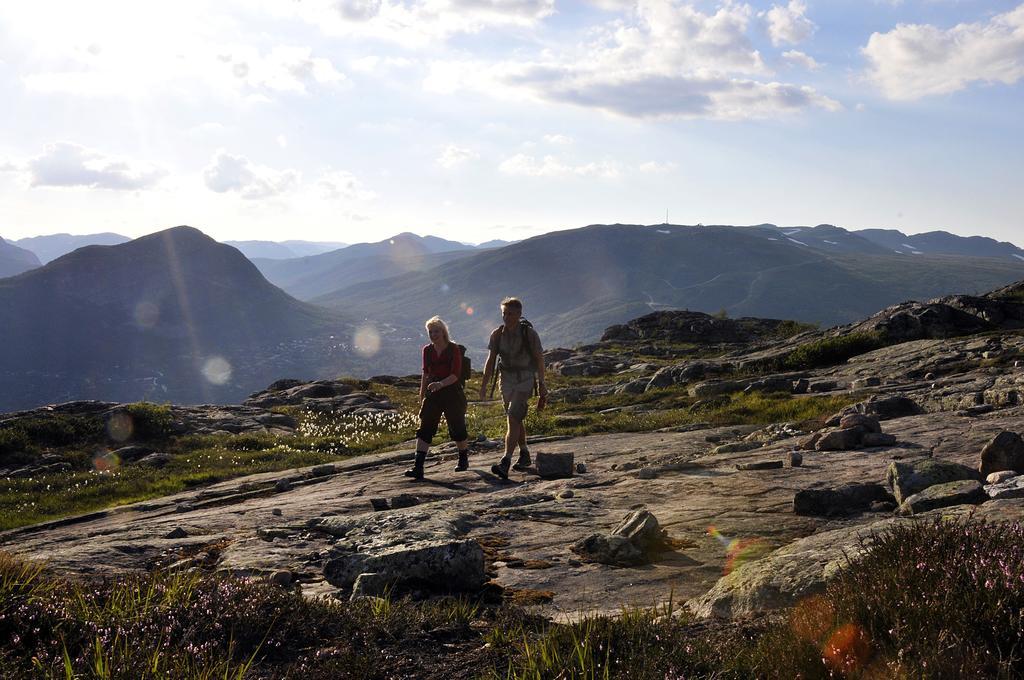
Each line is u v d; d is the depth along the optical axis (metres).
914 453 9.78
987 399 13.45
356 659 3.77
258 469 17.88
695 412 19.52
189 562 6.76
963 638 2.99
